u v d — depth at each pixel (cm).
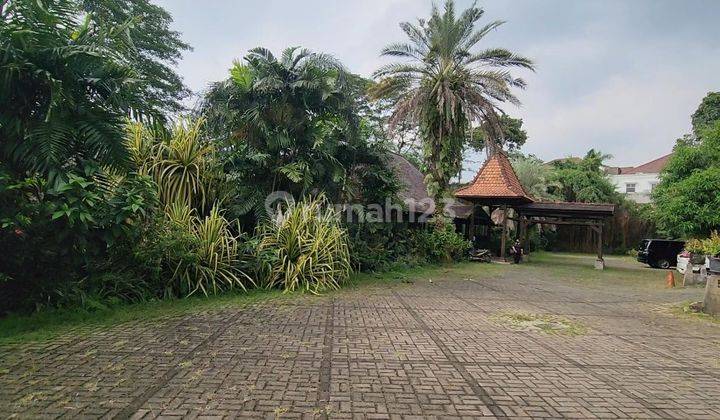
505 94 1560
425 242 1562
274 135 998
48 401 311
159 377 365
